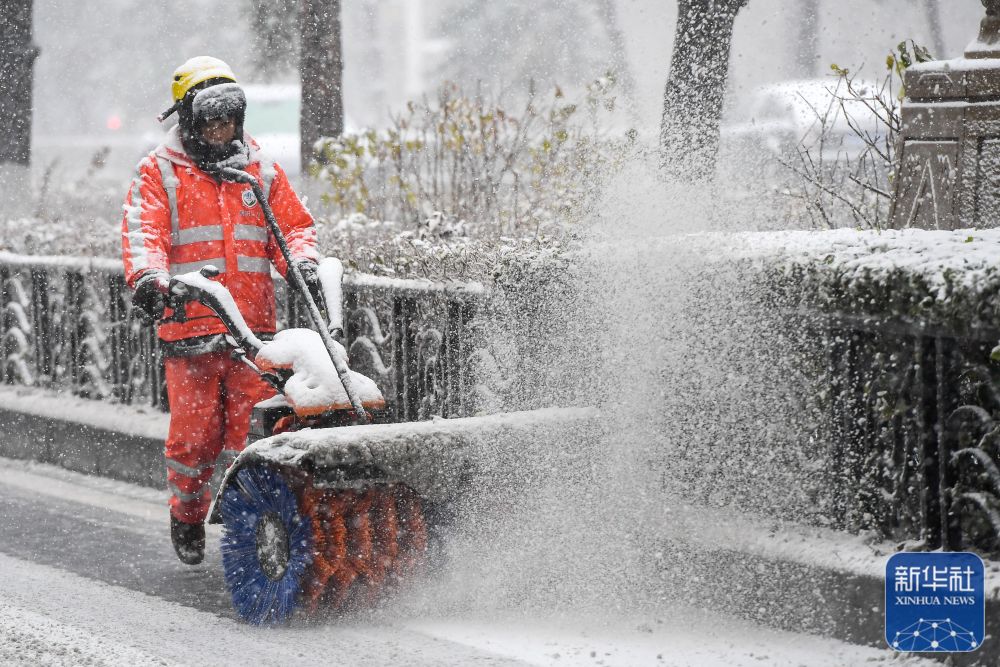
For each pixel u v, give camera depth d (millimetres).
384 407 14484
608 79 22703
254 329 15875
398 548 13805
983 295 11109
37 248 25078
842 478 12828
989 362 11586
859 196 19672
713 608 13352
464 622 13578
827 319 12789
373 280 17484
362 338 17688
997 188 15492
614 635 12867
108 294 21656
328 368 14328
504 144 24297
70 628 13422
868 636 12086
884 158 18875
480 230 21641
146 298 15109
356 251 19453
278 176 16109
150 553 16953
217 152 15688
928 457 11969
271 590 13500
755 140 21703
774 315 13180
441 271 17531
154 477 20688
